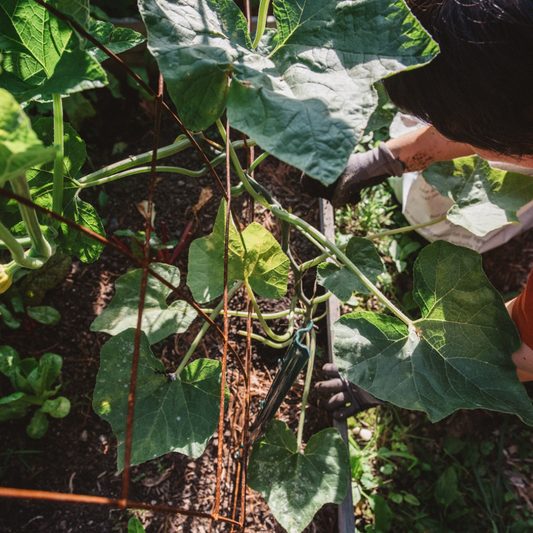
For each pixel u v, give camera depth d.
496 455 1.67
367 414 1.68
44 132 0.75
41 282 1.58
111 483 1.46
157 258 1.70
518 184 1.11
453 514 1.54
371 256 1.00
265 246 0.92
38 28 0.52
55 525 1.40
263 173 1.88
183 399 0.92
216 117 0.52
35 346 1.58
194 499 1.46
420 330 0.91
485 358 0.87
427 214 1.65
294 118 0.46
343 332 0.90
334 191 1.43
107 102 1.88
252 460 1.13
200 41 0.53
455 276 0.89
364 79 0.50
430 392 0.86
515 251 1.97
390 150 1.33
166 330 1.02
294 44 0.55
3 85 0.58
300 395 1.62
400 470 1.62
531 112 0.65
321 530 1.46
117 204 1.80
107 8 1.86
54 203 0.72
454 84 0.65
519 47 0.58
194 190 1.83
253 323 1.66
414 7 0.66
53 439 1.50
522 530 1.55
